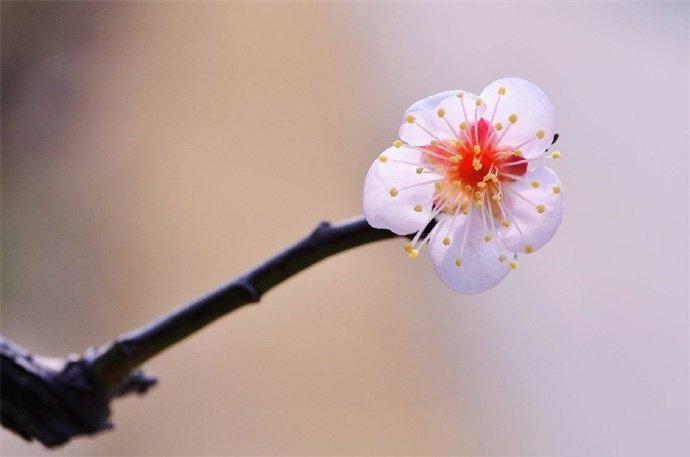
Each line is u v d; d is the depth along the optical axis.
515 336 0.69
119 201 0.76
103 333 0.70
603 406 0.64
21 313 0.70
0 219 0.73
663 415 0.63
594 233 0.72
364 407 0.65
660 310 0.68
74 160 0.78
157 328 0.30
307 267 0.29
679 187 0.74
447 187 0.30
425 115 0.30
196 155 0.79
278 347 0.68
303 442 0.63
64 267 0.73
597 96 0.79
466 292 0.29
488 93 0.30
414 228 0.29
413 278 0.72
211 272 0.73
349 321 0.69
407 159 0.30
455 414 0.66
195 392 0.65
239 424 0.64
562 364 0.67
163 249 0.74
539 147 0.30
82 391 0.30
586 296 0.70
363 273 0.72
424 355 0.69
